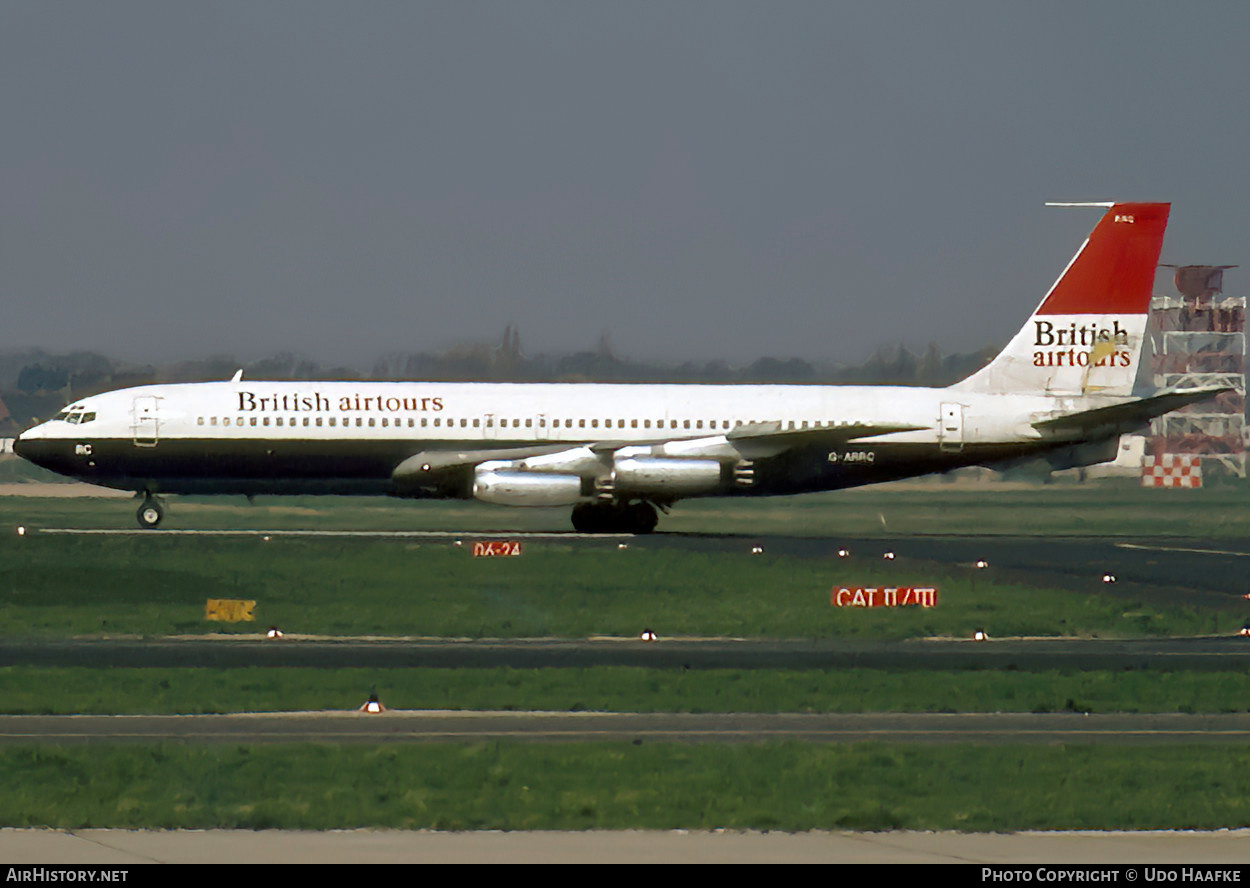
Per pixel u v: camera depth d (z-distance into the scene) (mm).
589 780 76938
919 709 99625
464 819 68000
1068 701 102438
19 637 133875
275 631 135375
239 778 76750
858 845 63344
